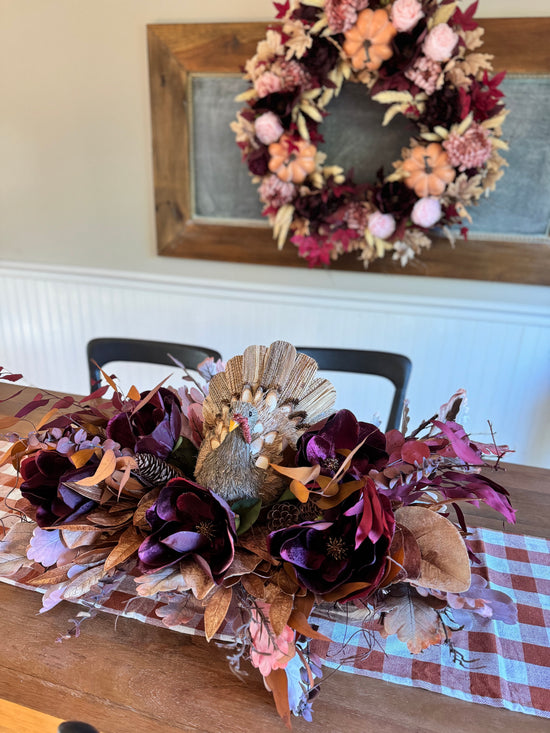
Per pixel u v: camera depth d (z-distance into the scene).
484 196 1.86
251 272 2.18
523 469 1.21
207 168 2.04
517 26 1.65
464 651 0.77
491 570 0.91
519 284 1.97
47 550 0.74
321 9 1.62
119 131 2.10
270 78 1.71
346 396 2.25
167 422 0.81
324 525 0.65
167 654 0.75
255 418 0.74
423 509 0.70
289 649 0.62
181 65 1.92
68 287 2.37
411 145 1.75
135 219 2.23
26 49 2.07
